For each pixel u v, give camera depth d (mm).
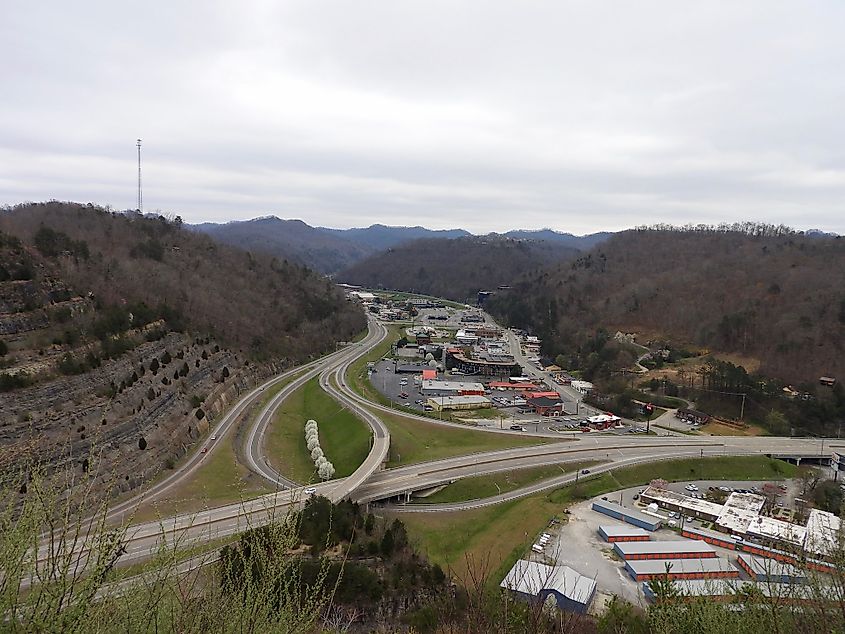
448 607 18531
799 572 10727
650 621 12570
